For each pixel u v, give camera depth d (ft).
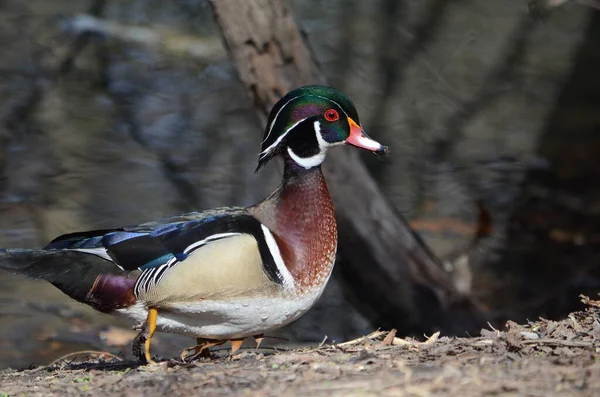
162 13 63.16
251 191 48.93
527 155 55.57
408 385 18.40
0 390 21.80
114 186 48.37
